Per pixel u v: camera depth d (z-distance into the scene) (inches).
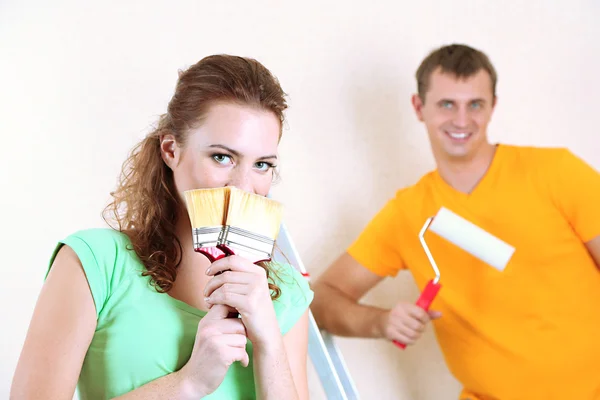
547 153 78.4
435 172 82.4
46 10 77.7
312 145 87.2
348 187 88.4
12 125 76.8
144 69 80.3
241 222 37.0
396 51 89.7
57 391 36.6
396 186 89.6
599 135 95.5
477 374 78.5
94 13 79.0
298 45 86.5
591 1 95.2
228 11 83.5
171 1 81.4
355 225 88.3
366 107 88.8
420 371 90.5
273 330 38.8
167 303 40.1
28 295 76.5
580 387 75.1
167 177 43.2
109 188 78.5
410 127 90.4
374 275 84.1
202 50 82.4
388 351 89.9
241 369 41.8
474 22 92.6
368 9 89.0
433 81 79.2
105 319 39.4
